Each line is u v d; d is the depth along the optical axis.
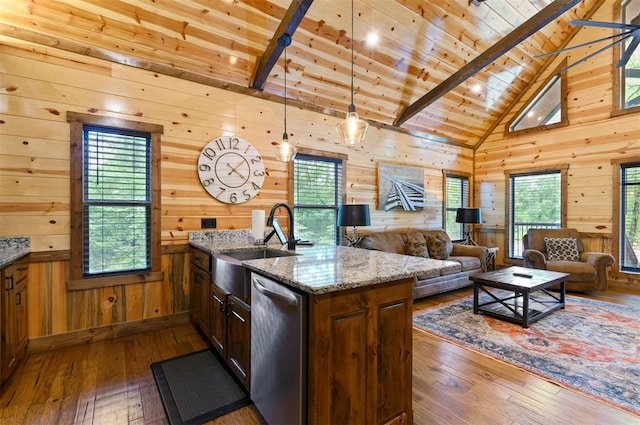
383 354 1.57
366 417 1.51
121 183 2.96
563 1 3.40
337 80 3.94
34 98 2.56
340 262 1.89
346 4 3.11
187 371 2.28
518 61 4.96
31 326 2.56
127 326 2.95
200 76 3.29
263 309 1.67
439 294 4.48
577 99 5.11
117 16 2.64
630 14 4.65
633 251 4.66
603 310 3.63
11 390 2.03
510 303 3.90
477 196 6.46
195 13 2.80
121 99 2.89
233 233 3.48
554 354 2.54
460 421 1.74
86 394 1.99
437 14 3.57
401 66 4.07
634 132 4.57
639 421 1.74
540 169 5.54
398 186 5.15
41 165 2.59
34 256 2.55
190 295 3.24
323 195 4.35
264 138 3.73
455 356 2.53
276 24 3.03
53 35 2.61
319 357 1.34
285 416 1.48
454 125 5.71
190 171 3.25
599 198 4.88
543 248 5.02
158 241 3.08
